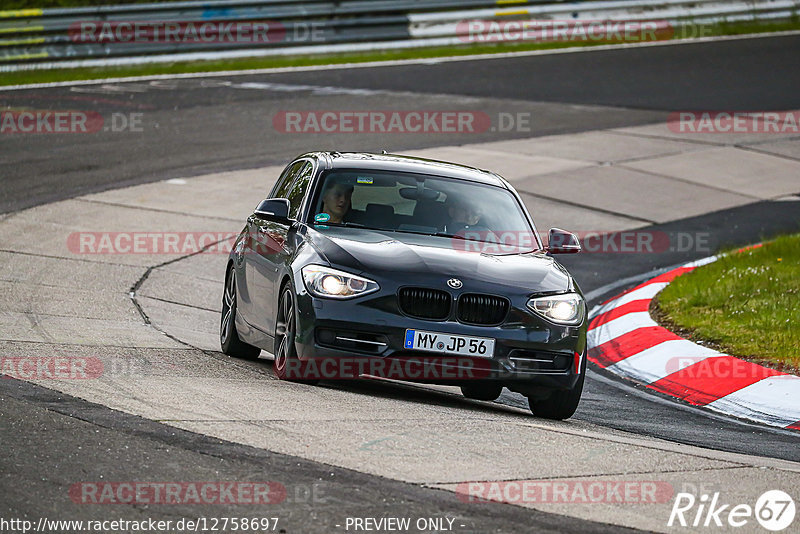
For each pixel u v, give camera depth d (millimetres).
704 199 64438
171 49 102750
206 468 18781
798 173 71125
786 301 39812
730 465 21719
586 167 69375
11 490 17141
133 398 23484
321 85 93438
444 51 112312
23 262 44344
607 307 43875
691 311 40594
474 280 26547
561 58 108938
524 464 20531
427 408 25766
